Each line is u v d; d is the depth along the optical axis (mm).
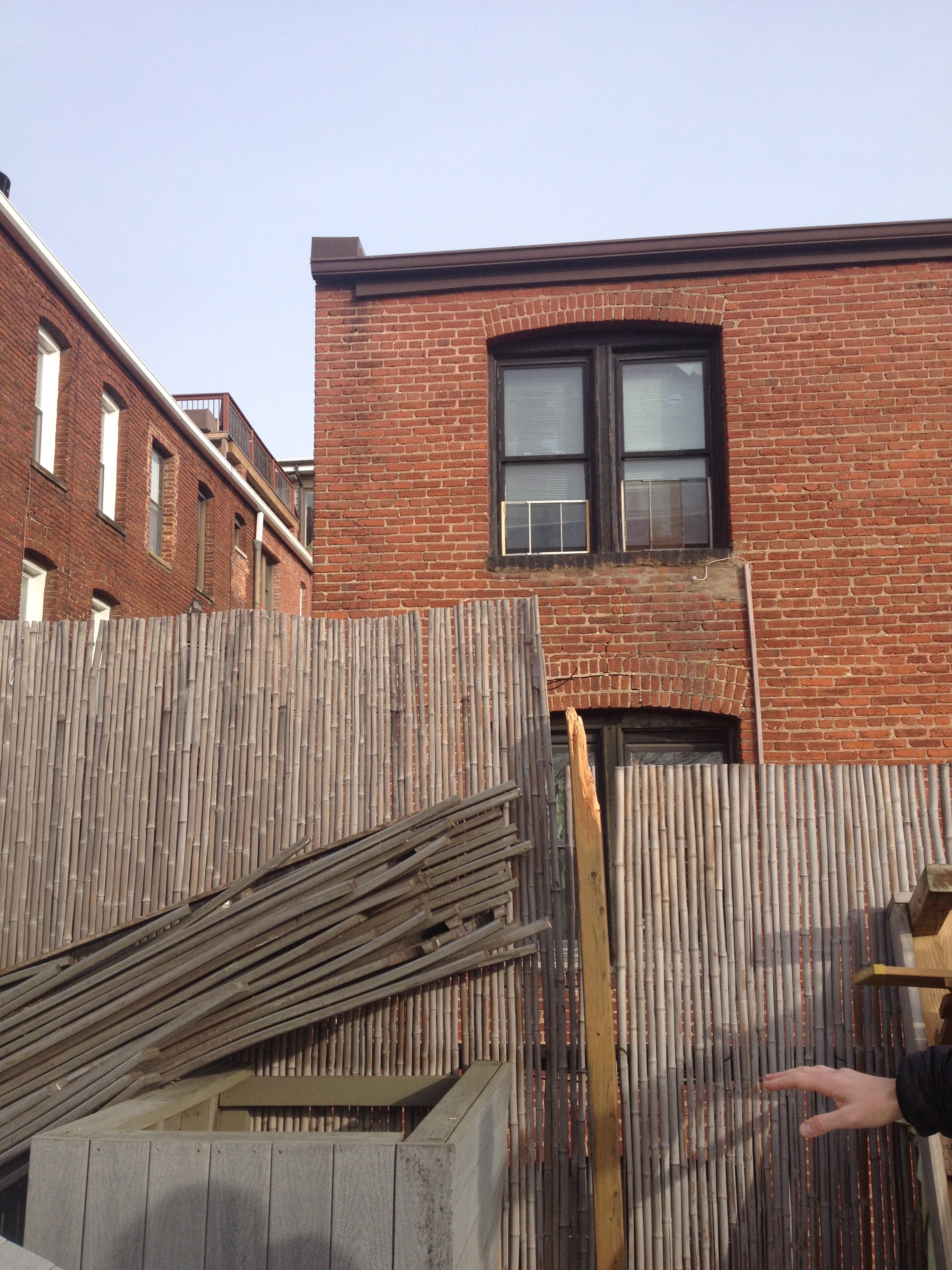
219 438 26375
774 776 4621
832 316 8617
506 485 9000
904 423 8422
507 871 4551
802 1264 4207
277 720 4871
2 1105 4277
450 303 8969
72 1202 3227
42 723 5004
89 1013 4453
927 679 8070
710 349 8984
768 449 8500
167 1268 3152
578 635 8398
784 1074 1829
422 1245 3027
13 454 15273
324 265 8984
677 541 8789
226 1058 4637
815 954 4453
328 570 8648
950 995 3668
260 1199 3141
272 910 4543
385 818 4727
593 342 9023
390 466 8766
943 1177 3635
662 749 8328
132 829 4848
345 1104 4453
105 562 18172
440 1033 4516
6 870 4863
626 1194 4332
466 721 4762
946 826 4508
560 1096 4395
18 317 15406
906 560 8242
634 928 4547
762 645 8234
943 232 8539
